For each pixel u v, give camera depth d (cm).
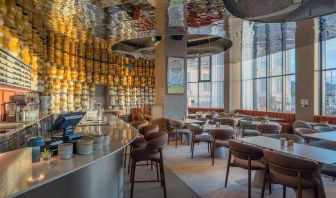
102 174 258
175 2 490
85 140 225
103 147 248
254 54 1198
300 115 945
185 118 777
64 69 800
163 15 568
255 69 1327
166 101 801
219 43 1016
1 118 387
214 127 568
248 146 350
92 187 237
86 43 929
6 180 144
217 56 1448
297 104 956
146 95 1287
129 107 1218
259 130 611
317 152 311
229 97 1368
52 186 187
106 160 268
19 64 413
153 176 464
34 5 491
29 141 195
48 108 671
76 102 895
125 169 511
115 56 1141
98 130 368
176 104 813
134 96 1244
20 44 414
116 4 496
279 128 601
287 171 286
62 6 504
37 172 167
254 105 1334
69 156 205
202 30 695
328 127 606
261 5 505
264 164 355
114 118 589
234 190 395
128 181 437
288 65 1118
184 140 797
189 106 1534
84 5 500
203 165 538
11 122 365
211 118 927
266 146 345
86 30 705
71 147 208
